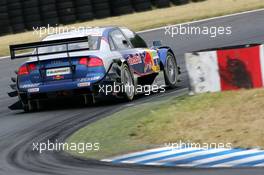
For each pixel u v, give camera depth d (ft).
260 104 91.30
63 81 124.57
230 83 106.22
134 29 270.87
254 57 104.99
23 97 128.57
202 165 72.95
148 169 72.74
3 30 298.35
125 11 311.27
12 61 231.50
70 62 124.06
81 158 82.53
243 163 72.02
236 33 227.61
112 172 72.08
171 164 74.79
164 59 144.77
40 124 112.78
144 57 137.49
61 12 301.63
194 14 287.89
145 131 92.94
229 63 106.11
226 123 88.02
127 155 81.56
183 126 90.58
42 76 125.90
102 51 125.70
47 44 123.44
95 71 123.24
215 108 94.68
